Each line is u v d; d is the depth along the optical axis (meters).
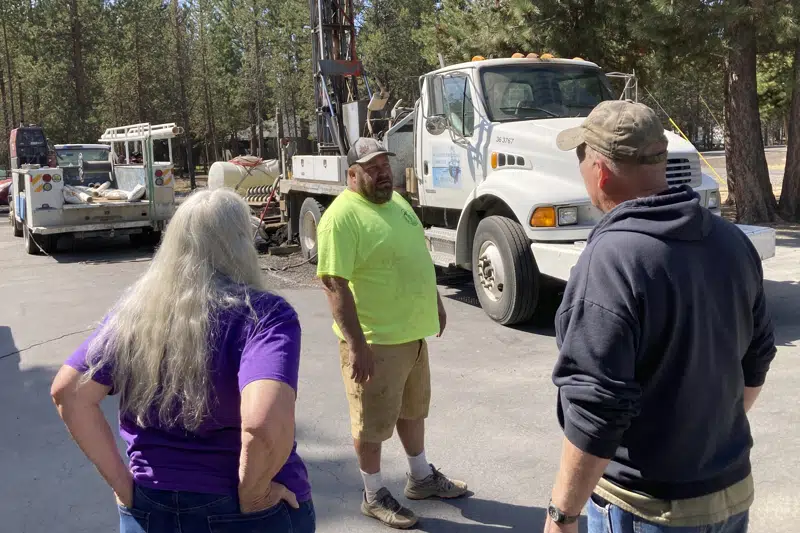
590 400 1.69
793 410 4.62
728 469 1.83
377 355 3.33
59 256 13.05
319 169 10.24
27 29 36.66
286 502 2.03
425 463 3.73
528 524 3.46
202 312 1.90
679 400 1.77
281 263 10.81
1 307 8.77
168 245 2.00
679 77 15.66
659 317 1.72
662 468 1.79
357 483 3.97
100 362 1.94
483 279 7.22
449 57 16.28
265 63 39.00
